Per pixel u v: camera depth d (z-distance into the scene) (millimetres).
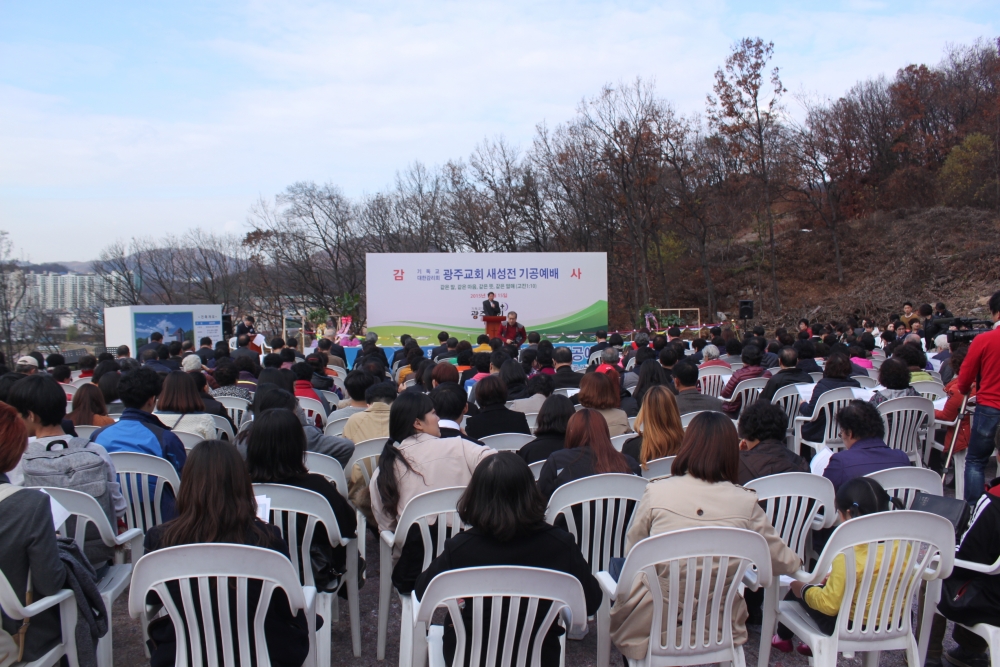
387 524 3207
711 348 8109
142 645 3496
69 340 28156
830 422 5641
